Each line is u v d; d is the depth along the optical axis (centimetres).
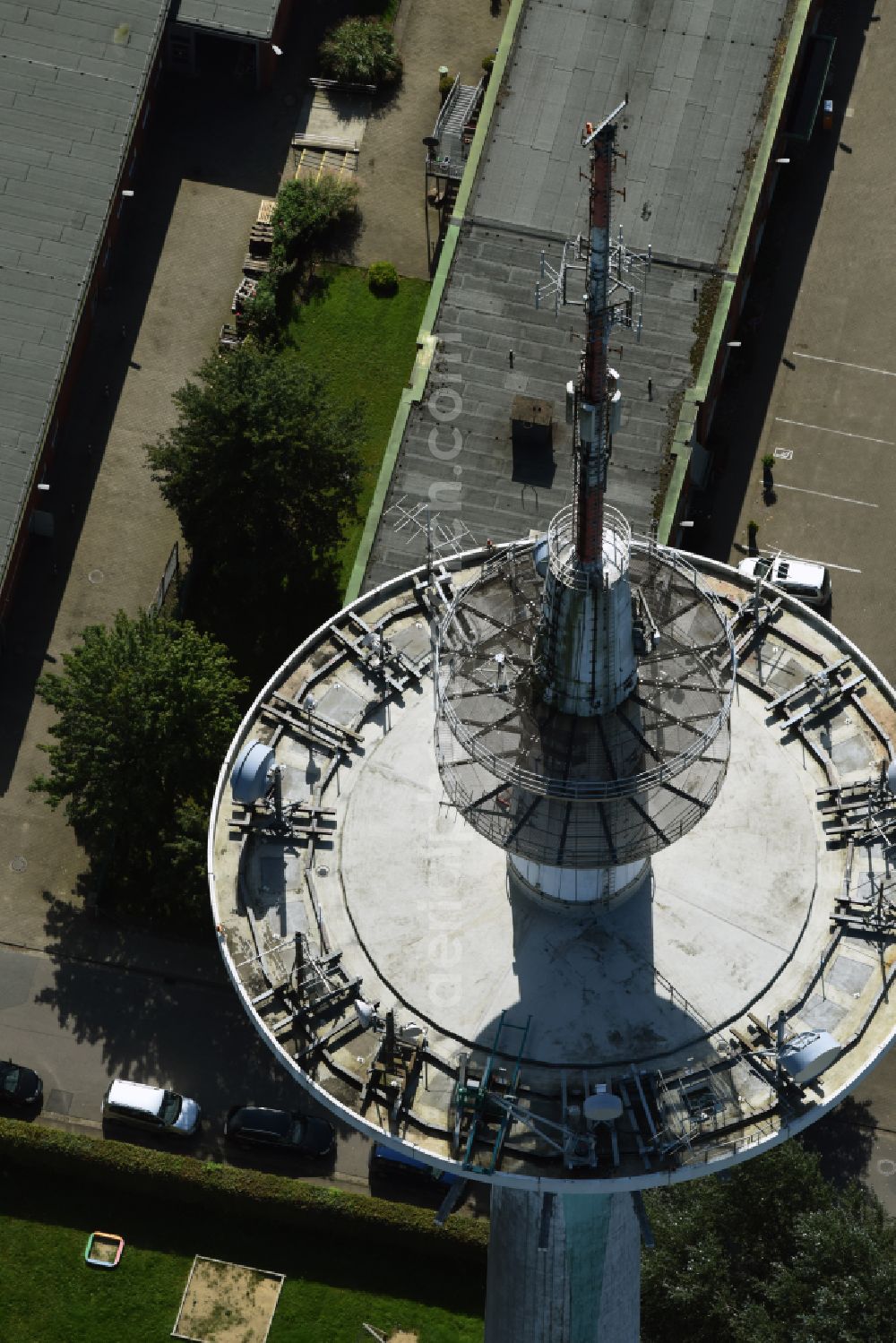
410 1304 9456
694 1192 9050
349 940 7038
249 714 7450
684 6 10812
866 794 7181
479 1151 6638
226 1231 9588
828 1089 6669
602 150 5406
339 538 10494
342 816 7262
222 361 10425
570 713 6500
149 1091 9675
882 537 10794
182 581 10638
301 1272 9519
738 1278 8975
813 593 10531
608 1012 6831
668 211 10400
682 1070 6719
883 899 6988
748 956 6912
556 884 6850
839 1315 8600
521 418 9900
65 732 9662
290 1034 6912
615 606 6209
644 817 6612
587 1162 6538
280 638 10581
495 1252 7600
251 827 7238
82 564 10725
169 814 9881
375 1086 6781
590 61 10719
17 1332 9450
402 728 7412
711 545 10794
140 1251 9562
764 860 7075
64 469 10906
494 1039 6812
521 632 6725
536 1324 7650
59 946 10081
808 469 10938
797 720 7331
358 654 7569
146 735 9500
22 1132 9525
